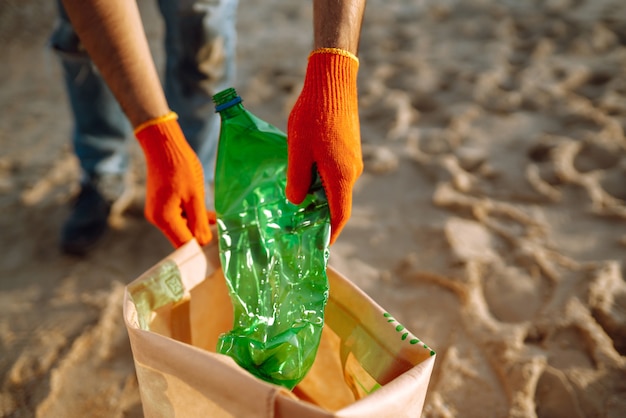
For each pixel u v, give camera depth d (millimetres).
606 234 1800
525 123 2430
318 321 890
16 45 3363
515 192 2031
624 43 3029
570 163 2129
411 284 1695
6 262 1899
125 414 1365
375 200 2072
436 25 3473
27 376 1464
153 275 932
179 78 1713
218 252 1038
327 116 956
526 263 1705
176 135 1107
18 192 2211
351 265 1782
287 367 871
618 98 2512
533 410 1279
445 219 1930
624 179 2027
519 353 1411
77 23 1090
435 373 1413
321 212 965
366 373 914
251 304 950
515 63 2947
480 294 1623
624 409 1267
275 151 1036
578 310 1505
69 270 1848
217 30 1640
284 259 966
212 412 792
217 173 1028
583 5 3512
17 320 1649
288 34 3525
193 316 1010
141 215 2064
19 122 2699
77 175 2289
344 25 1003
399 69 2971
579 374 1348
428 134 2410
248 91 2832
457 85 2773
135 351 849
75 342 1546
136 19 1124
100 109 1855
